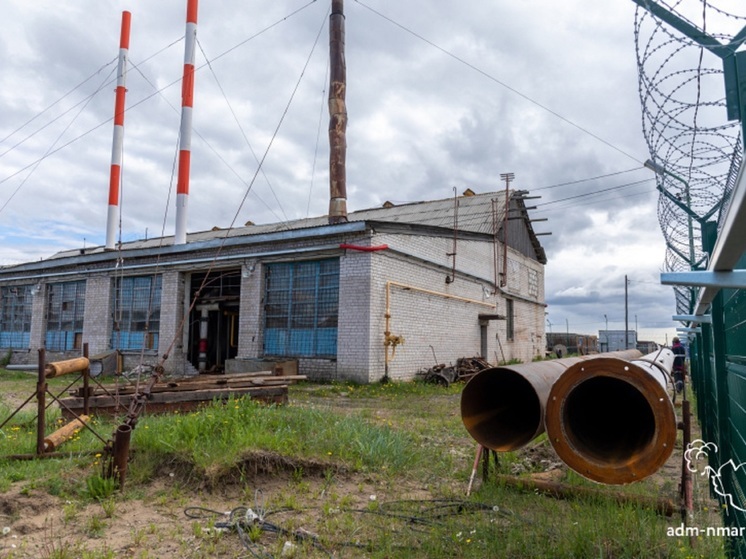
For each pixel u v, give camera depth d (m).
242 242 17.28
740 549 3.23
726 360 4.20
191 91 23.75
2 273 24.86
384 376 15.03
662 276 2.43
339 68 19.39
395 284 15.79
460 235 19.91
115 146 26.84
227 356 20.41
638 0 2.23
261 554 3.79
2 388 13.93
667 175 3.19
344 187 18.92
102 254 20.78
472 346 20.30
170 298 18.94
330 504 4.80
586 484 4.97
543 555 3.69
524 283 27.42
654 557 3.61
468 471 5.80
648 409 4.06
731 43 2.03
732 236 1.75
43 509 4.53
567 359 5.48
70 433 6.39
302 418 6.85
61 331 22.44
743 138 2.03
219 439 5.83
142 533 4.12
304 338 16.02
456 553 3.83
